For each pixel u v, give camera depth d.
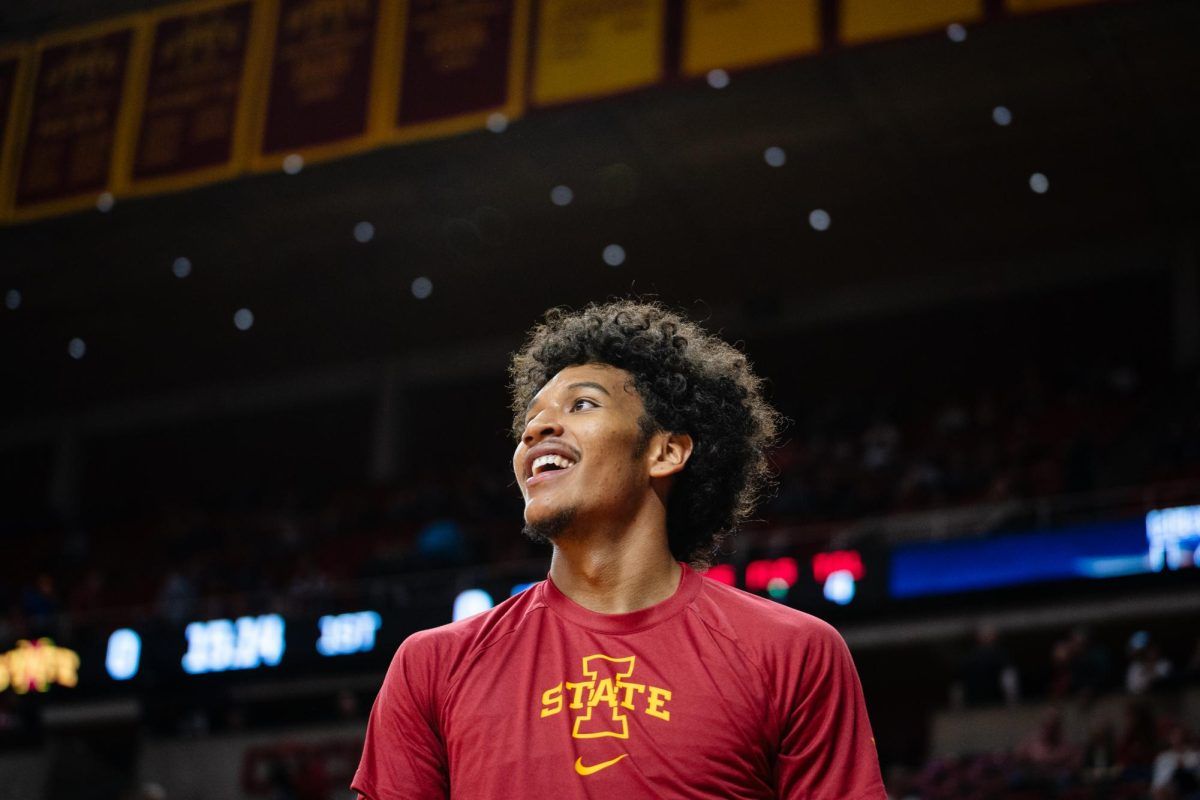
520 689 2.01
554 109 14.27
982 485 16.70
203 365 24.75
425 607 15.82
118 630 16.97
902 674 15.63
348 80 15.19
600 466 2.14
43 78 16.58
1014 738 12.27
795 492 16.75
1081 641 12.52
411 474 23.50
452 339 23.80
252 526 21.39
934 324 21.58
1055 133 17.72
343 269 21.52
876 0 13.45
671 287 22.05
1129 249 20.45
